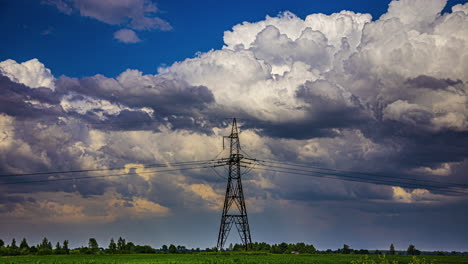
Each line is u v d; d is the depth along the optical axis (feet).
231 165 382.83
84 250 612.29
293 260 324.80
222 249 378.12
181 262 294.25
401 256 374.02
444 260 373.81
